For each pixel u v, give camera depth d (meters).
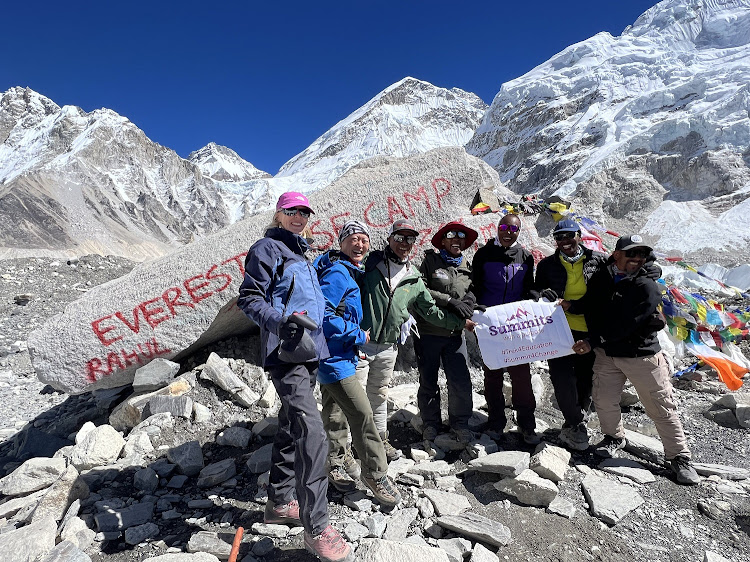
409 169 6.56
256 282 2.55
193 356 5.66
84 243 177.00
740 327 6.20
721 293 10.23
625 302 3.53
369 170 6.92
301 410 2.55
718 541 2.91
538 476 3.31
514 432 4.27
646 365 3.58
